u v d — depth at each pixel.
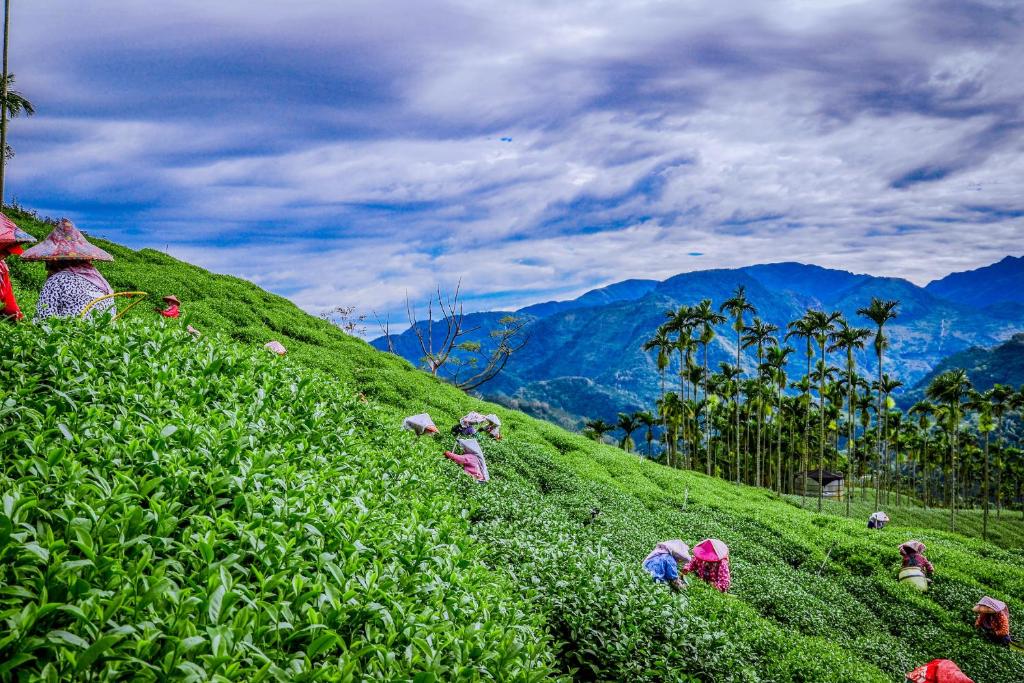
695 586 14.14
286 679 3.28
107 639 2.80
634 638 8.08
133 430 5.44
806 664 11.54
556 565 9.03
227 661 3.14
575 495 20.02
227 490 4.97
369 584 4.52
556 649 6.91
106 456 4.82
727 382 95.44
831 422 100.38
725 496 38.69
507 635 5.11
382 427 11.24
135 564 3.67
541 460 22.59
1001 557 32.72
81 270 8.45
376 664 3.85
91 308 8.16
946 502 121.06
